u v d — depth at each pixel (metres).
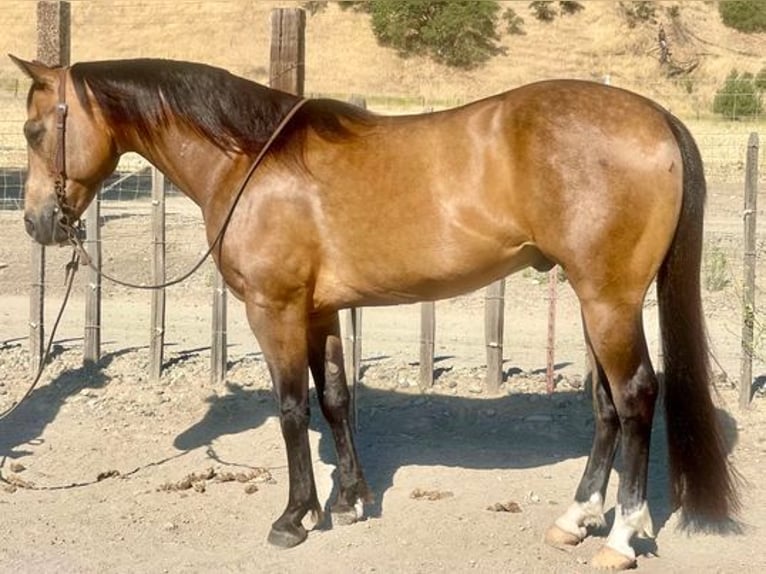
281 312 5.69
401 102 29.80
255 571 5.50
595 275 5.22
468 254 5.43
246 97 5.78
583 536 5.79
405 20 40.94
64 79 6.02
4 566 5.57
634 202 5.15
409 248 5.48
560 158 5.19
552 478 6.66
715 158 19.19
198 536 5.93
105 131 6.02
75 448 7.24
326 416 6.16
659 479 6.64
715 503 5.46
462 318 10.71
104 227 14.17
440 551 5.68
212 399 8.02
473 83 39.84
